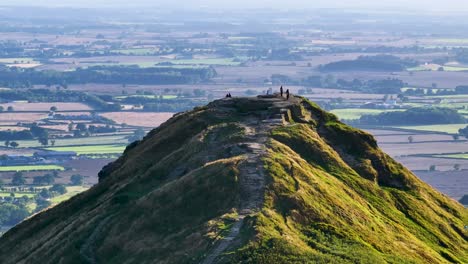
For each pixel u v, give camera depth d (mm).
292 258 175375
